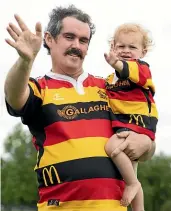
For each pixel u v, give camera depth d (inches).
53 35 225.3
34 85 218.2
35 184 2357.3
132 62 229.6
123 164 218.4
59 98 219.9
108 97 228.5
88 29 224.5
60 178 212.7
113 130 223.8
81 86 225.3
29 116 218.2
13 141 2452.0
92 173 212.4
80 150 213.5
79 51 222.4
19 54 204.5
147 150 225.0
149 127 227.1
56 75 225.0
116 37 253.3
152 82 233.3
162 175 2500.0
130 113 225.8
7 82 209.6
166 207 2437.3
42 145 218.4
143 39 253.1
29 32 207.3
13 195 2348.7
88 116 220.2
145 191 2425.0
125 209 219.0
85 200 211.0
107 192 213.3
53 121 216.5
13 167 2377.0
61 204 211.8
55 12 227.1
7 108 217.5
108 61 225.0
